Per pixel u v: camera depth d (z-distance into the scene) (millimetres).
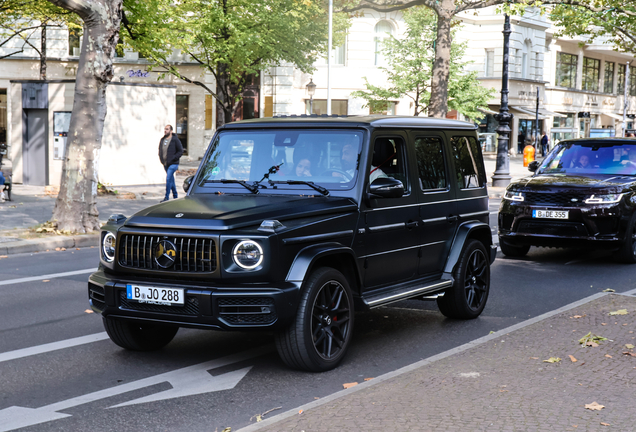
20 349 6102
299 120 6230
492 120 50156
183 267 5102
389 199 6117
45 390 5055
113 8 12906
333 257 5594
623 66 66500
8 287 8758
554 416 4008
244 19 27188
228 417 4520
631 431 3779
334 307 5426
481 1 22875
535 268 10391
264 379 5273
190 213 5262
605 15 23953
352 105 42062
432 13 35688
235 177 6164
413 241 6438
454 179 7137
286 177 6000
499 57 48719
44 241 11898
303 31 29156
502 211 10992
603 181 10688
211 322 4945
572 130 58375
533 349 5473
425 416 4043
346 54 41875
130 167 23234
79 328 6816
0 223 13703
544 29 52094
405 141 6461
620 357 5250
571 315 6637
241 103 40594
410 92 39250
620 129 65688
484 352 5398
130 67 38531
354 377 5320
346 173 5871
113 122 22750
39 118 21922
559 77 58125
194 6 27406
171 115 24125
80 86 12930
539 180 10969
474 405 4211
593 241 10352
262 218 5164
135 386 5141
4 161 30688
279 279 5023
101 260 5531
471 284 7227
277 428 3924
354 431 3848
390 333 6684
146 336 5969
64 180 12977
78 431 4289
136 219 5367
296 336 5137
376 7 24250
